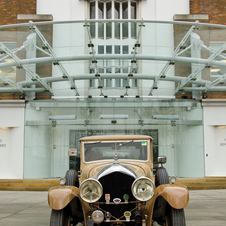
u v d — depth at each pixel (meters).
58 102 13.98
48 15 14.76
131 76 12.56
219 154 14.18
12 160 13.94
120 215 4.47
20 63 12.05
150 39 12.45
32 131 14.05
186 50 11.84
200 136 14.13
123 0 15.32
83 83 13.55
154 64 12.63
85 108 13.95
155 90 13.82
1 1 15.10
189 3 15.33
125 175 4.49
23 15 14.70
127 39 12.98
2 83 13.22
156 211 4.84
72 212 4.86
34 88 13.66
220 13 15.15
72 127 13.98
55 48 12.39
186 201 4.21
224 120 14.12
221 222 6.10
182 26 12.38
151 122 13.91
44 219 6.47
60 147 13.97
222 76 12.62
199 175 13.94
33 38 12.13
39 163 13.91
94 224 4.35
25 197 10.45
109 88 13.60
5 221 6.29
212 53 11.88
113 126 13.90
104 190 4.48
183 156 13.97
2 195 11.06
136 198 4.23
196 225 5.83
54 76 12.77
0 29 12.37
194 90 13.55
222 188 12.91
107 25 13.02
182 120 14.04
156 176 6.03
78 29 12.54
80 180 5.52
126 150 5.55
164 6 15.45
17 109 14.10
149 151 5.55
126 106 13.86
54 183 13.24
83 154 5.59
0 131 14.19
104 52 12.95
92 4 15.54
